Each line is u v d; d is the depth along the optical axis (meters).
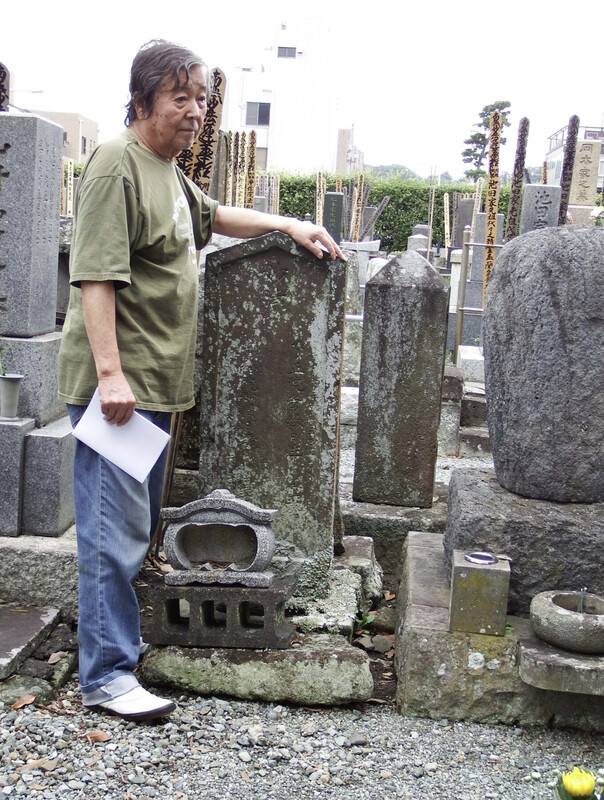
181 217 2.65
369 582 3.50
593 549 2.83
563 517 2.88
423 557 3.36
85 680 2.52
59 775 2.21
